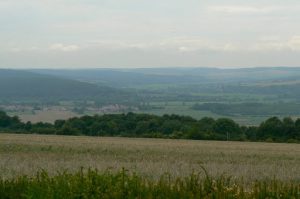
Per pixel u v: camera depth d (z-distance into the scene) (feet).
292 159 135.54
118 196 46.96
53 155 129.29
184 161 122.11
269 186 57.36
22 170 90.43
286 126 279.49
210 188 50.39
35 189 49.06
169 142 216.33
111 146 166.61
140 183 51.11
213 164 114.52
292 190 49.98
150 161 119.75
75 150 147.23
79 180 49.62
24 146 157.17
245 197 48.55
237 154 148.05
